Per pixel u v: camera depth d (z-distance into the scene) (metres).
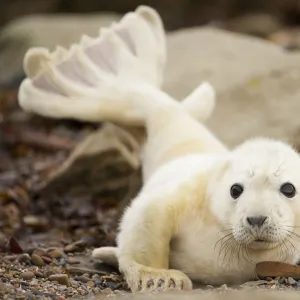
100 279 14.89
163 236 14.76
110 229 19.72
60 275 14.28
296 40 35.31
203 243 14.70
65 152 27.58
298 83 24.86
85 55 20.33
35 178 24.14
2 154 27.61
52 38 34.09
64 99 19.53
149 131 18.67
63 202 22.41
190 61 26.77
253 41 28.12
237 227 13.69
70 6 49.75
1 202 22.42
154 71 20.28
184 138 18.16
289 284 13.62
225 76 25.69
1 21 48.56
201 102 19.55
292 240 14.20
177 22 49.50
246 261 14.43
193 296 11.68
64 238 18.94
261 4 49.69
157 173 16.64
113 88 19.39
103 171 22.56
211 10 50.25
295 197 14.02
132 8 50.47
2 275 14.26
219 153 17.27
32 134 28.94
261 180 13.89
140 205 15.19
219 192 14.50
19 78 33.56
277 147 14.64
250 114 24.20
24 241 18.48
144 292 13.30
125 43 20.70
